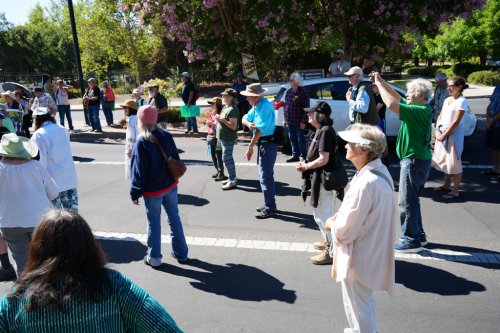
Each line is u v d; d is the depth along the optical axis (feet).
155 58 118.42
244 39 44.65
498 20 107.34
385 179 10.02
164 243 18.26
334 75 39.91
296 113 29.94
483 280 14.44
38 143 16.15
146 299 5.96
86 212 22.31
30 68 144.25
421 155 15.69
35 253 5.68
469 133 34.01
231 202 23.09
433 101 32.19
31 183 13.60
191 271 15.70
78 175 29.76
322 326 12.24
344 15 44.19
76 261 5.60
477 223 19.33
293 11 40.91
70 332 5.51
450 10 41.01
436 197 22.99
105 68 106.63
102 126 52.31
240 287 14.49
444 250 16.70
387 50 47.16
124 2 50.67
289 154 34.17
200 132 45.34
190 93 43.42
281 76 95.61
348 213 9.80
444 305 13.07
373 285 10.09
